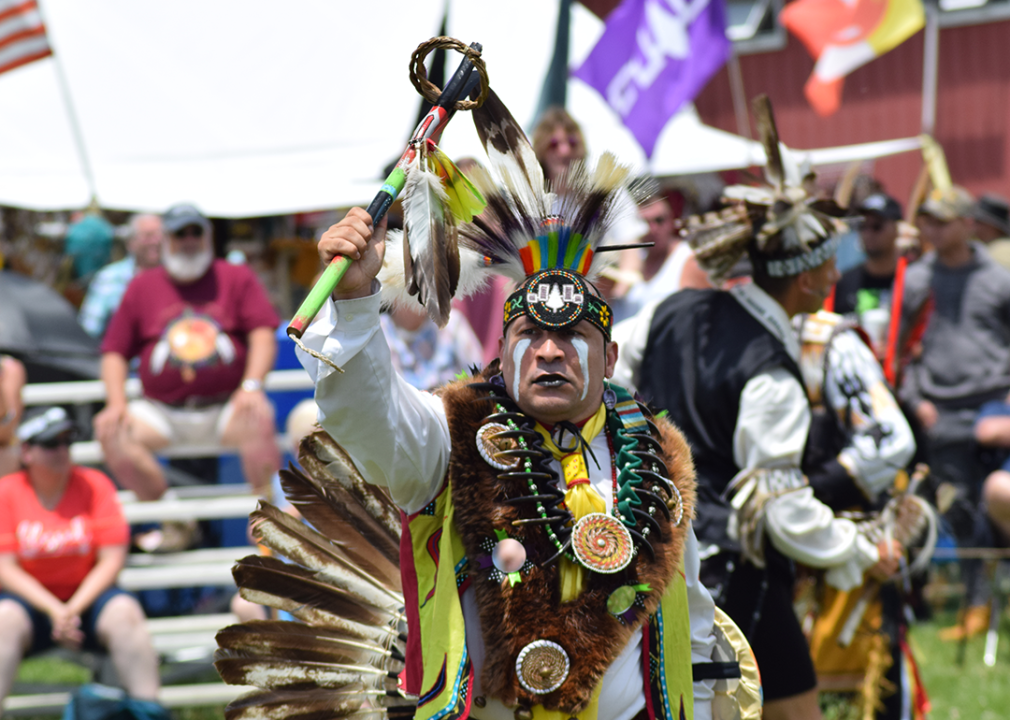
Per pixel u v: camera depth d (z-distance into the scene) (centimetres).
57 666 2089
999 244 2511
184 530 1998
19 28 2284
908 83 4169
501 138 770
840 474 1165
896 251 2003
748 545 1075
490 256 775
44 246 2925
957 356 2127
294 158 2486
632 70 2414
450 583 715
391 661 839
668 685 753
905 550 1254
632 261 1927
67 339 2195
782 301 1145
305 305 614
